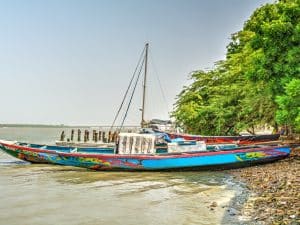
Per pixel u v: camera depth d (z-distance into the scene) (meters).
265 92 16.84
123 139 19.06
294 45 13.65
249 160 18.00
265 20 14.57
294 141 21.27
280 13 14.36
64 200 10.86
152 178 15.73
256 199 10.15
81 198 11.19
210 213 9.01
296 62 13.56
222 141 23.30
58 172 17.56
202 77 32.19
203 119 27.86
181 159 17.41
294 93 11.59
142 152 18.73
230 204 9.96
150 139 18.78
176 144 19.31
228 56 32.53
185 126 31.97
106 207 9.90
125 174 16.95
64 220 8.53
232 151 17.78
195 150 19.11
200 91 32.28
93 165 17.94
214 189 12.72
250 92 21.72
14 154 20.41
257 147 18.55
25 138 67.00
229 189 12.63
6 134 91.94
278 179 13.12
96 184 14.03
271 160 18.48
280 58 13.98
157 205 10.12
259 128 28.20
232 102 26.56
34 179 15.30
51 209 9.64
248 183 13.58
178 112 32.09
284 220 7.62
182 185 13.73
